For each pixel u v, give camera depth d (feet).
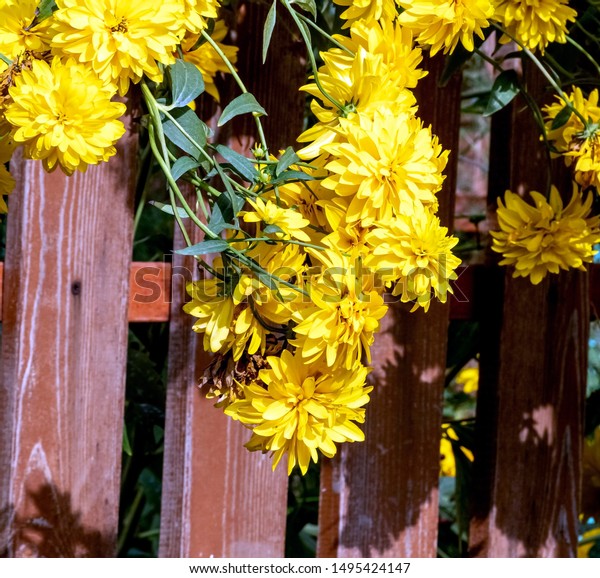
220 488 5.42
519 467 5.77
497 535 5.76
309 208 4.61
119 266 5.26
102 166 5.22
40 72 4.38
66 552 5.26
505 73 5.19
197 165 4.58
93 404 5.27
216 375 4.56
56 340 5.21
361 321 4.46
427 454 5.65
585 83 5.29
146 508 6.44
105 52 4.39
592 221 5.25
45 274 5.19
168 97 4.81
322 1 5.24
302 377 4.52
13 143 4.50
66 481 5.25
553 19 4.98
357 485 5.58
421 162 4.52
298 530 6.07
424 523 5.66
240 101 4.63
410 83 4.66
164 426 5.59
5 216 5.42
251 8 5.30
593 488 6.17
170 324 5.34
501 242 5.32
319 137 4.61
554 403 5.80
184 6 4.51
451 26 4.74
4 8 4.44
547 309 5.76
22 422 5.19
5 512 5.19
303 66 5.37
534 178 5.63
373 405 5.57
